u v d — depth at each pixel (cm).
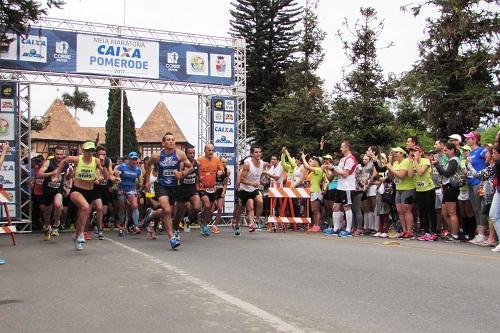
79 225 1029
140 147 6738
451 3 2692
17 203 1697
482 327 451
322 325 459
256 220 1466
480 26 2692
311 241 1185
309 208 1664
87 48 1827
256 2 3956
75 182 1102
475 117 2661
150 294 593
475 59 2677
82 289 628
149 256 923
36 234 1516
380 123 3073
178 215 1156
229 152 2031
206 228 1361
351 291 603
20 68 1738
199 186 1372
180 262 843
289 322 469
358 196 1381
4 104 1716
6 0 1271
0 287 652
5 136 1706
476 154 1119
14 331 455
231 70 2039
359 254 927
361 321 472
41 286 653
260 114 3884
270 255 923
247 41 3994
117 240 1267
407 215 1252
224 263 828
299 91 3509
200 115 2069
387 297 570
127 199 1462
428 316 489
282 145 3459
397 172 1234
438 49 2803
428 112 2778
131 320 482
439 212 1327
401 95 2884
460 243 1130
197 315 497
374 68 3105
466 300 552
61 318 495
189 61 1973
